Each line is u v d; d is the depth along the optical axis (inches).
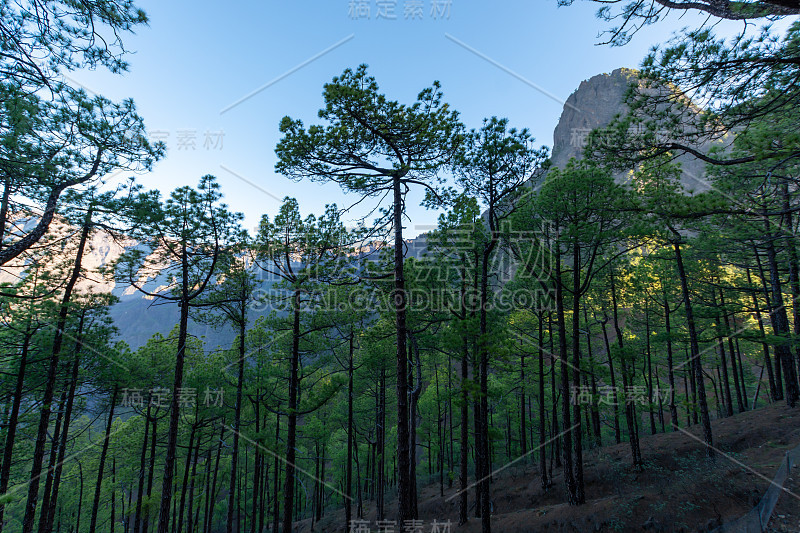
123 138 418.9
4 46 233.8
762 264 673.0
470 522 590.6
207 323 644.7
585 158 337.4
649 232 414.9
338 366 1025.5
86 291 567.8
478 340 385.4
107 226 463.2
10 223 344.8
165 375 766.5
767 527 327.9
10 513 1047.0
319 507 1005.8
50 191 367.6
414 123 345.7
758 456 503.8
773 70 235.1
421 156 382.0
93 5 233.6
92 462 1034.1
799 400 625.0
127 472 944.9
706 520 384.5
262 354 699.4
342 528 836.6
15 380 595.8
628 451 692.1
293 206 498.0
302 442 1156.5
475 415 504.7
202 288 518.0
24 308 517.3
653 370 1050.7
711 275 745.0
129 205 435.8
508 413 995.9
